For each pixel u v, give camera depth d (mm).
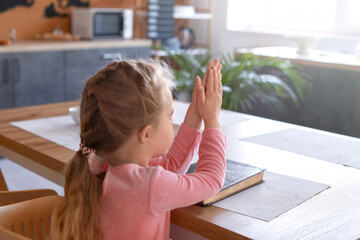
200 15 5625
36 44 4211
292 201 1186
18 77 4117
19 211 1255
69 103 2338
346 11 5102
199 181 1071
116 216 1028
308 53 4371
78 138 1692
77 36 4789
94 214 1031
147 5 5156
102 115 1033
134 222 1023
